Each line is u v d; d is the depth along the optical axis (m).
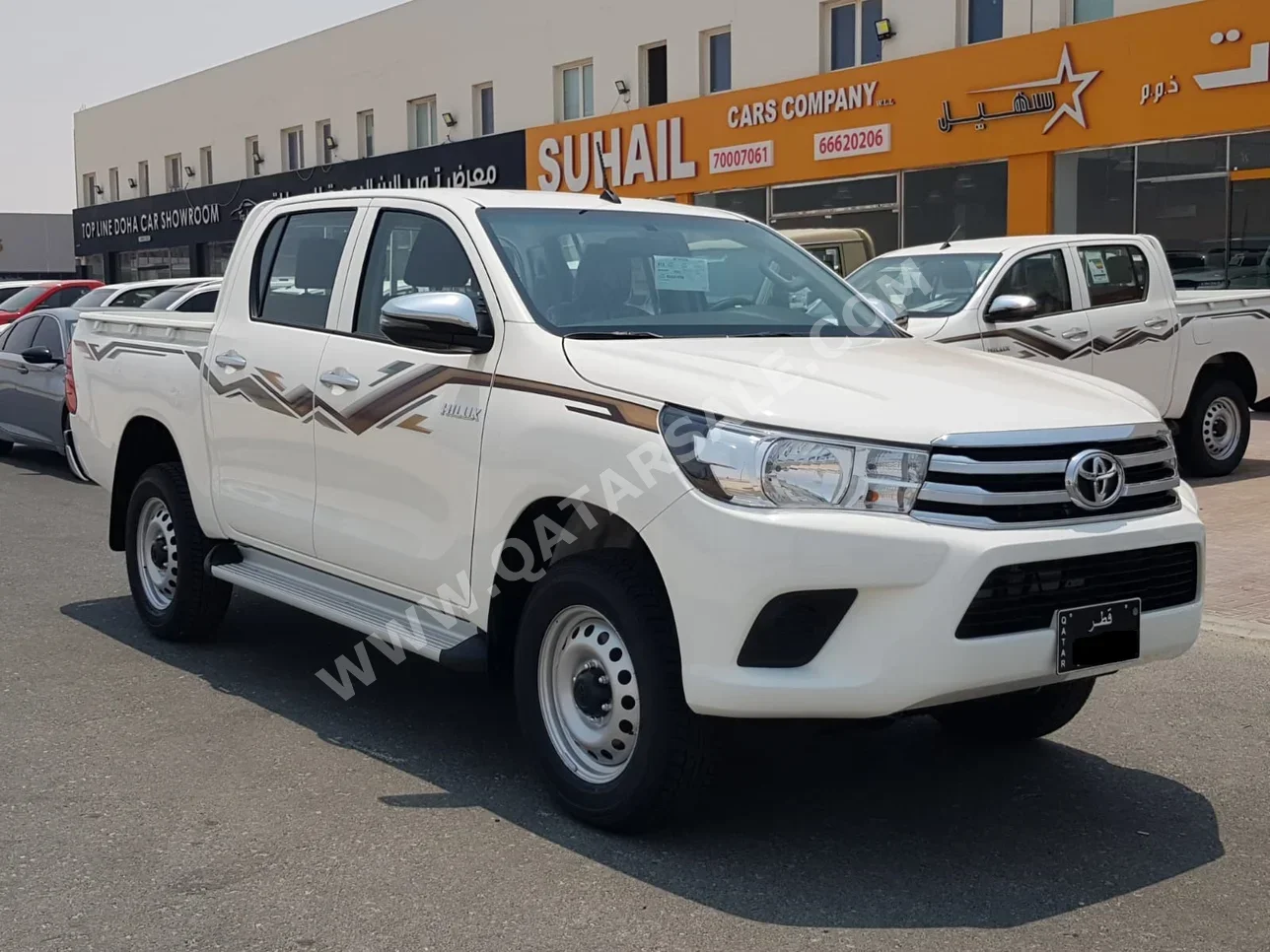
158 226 43.38
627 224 5.45
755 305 5.29
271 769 5.03
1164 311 11.44
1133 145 19.06
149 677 6.26
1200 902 3.89
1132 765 5.08
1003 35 20.67
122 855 4.24
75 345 7.50
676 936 3.68
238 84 39.44
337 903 3.89
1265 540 9.08
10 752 5.23
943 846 4.31
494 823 4.49
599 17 27.52
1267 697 5.88
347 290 5.61
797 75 23.67
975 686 3.80
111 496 7.15
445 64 31.66
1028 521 3.88
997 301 7.44
